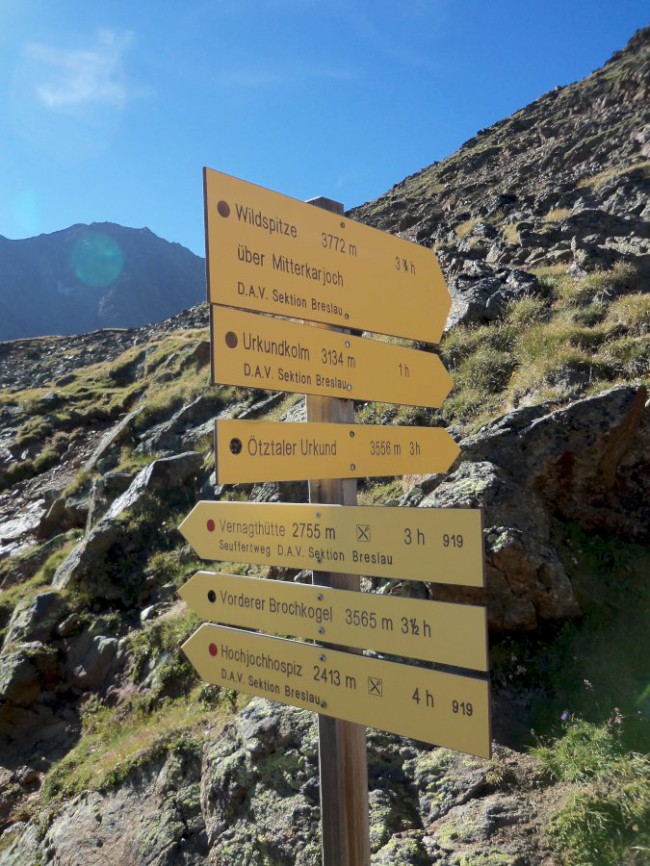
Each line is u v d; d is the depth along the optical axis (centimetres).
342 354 287
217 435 235
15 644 845
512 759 418
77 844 511
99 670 774
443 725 225
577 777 388
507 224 2586
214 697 624
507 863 343
